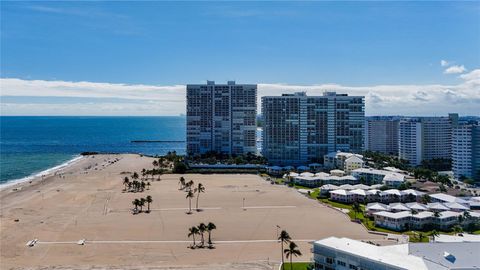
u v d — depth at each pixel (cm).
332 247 12338
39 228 18688
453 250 11988
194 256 15175
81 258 14912
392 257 11462
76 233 17988
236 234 17988
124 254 15388
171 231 18425
